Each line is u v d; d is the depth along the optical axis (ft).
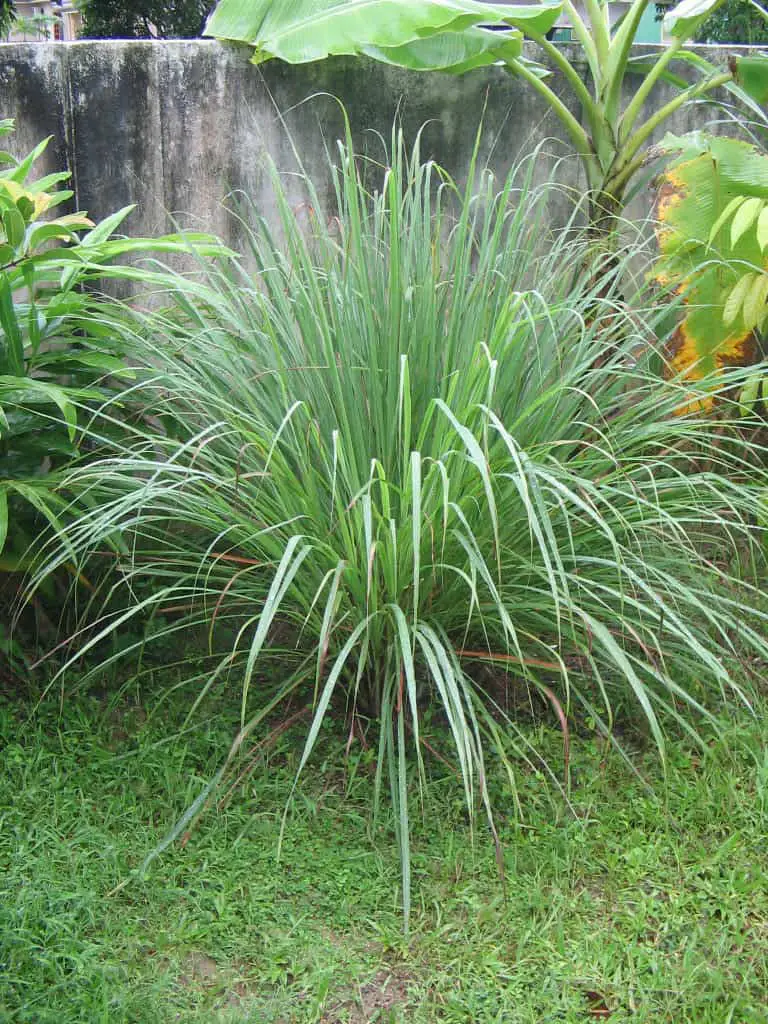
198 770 9.84
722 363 13.43
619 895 8.26
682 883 8.39
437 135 15.05
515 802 8.65
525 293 8.66
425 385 9.88
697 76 15.60
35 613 11.59
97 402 11.56
